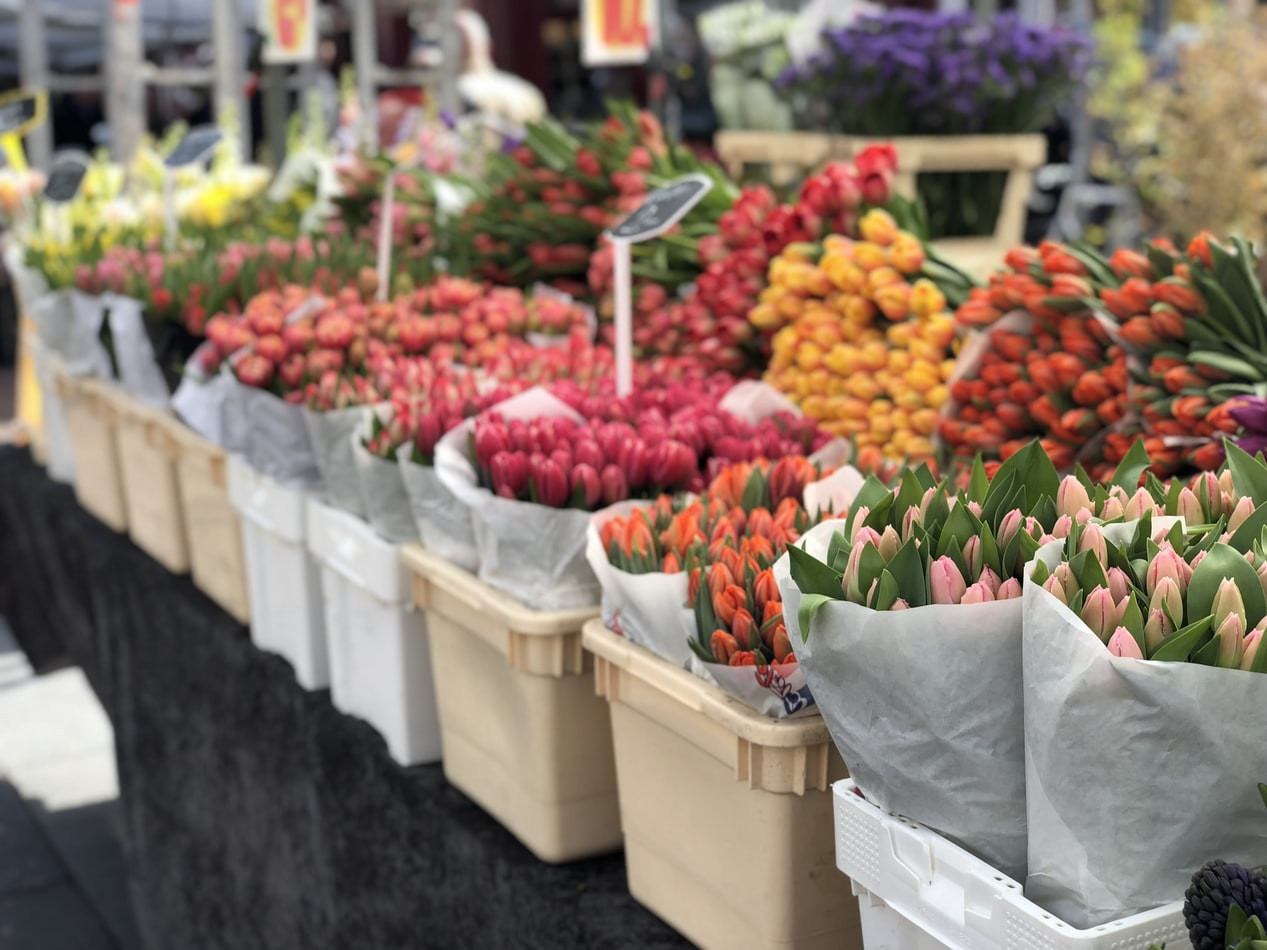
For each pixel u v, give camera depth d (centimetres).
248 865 213
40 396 325
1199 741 74
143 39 702
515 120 507
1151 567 79
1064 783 77
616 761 125
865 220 180
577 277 258
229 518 211
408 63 782
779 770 101
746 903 108
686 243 229
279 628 196
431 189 289
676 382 167
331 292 218
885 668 83
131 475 256
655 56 663
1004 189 341
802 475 128
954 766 84
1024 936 79
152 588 241
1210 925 69
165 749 246
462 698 147
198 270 231
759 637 103
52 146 726
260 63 694
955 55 338
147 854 265
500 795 142
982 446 158
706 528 119
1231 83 530
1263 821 77
